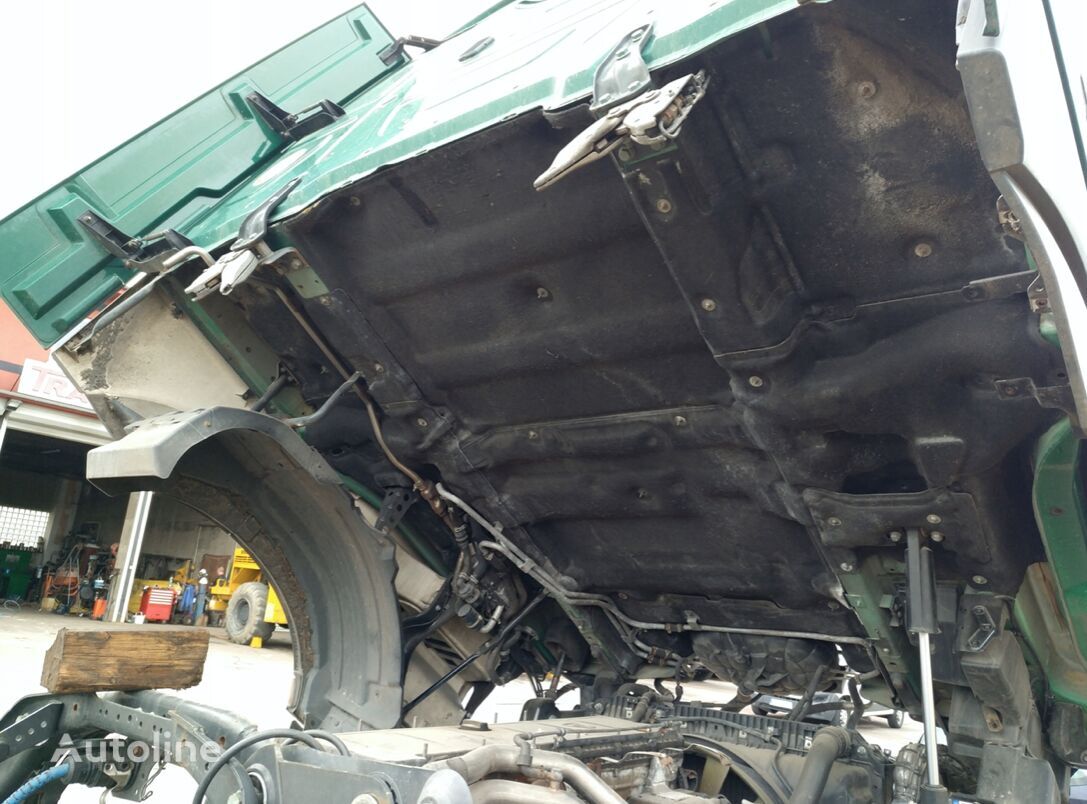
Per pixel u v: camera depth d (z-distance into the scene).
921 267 1.65
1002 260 1.58
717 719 2.80
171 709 2.13
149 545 20.33
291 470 2.56
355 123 2.72
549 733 2.22
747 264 1.70
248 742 1.73
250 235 2.24
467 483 2.69
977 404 1.72
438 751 1.88
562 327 2.15
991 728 2.24
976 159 1.48
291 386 2.89
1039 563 2.10
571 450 2.46
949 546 1.98
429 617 2.97
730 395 2.06
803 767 2.44
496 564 2.95
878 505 1.97
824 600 2.50
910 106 1.47
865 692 2.80
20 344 12.37
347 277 2.35
